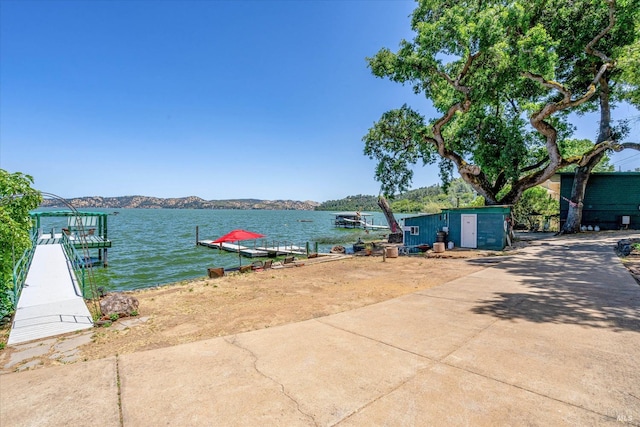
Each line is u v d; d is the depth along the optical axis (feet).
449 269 41.55
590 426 9.66
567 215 91.66
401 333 18.11
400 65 71.41
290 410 10.94
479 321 19.83
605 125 78.95
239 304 27.53
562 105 64.28
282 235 161.89
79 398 12.17
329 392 12.02
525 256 48.65
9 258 25.22
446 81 74.33
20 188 26.63
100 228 95.35
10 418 11.00
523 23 63.46
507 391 11.73
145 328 21.39
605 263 39.45
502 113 86.58
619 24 62.75
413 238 73.87
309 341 17.33
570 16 68.49
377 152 94.53
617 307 21.86
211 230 192.54
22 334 20.52
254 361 15.01
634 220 86.43
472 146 80.02
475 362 14.14
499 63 61.05
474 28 59.31
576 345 15.72
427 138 80.64
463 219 65.92
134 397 12.14
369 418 10.35
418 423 10.01
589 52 67.87
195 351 16.51
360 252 70.18
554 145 70.85
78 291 33.32
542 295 25.61
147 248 108.99
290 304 26.61
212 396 12.04
